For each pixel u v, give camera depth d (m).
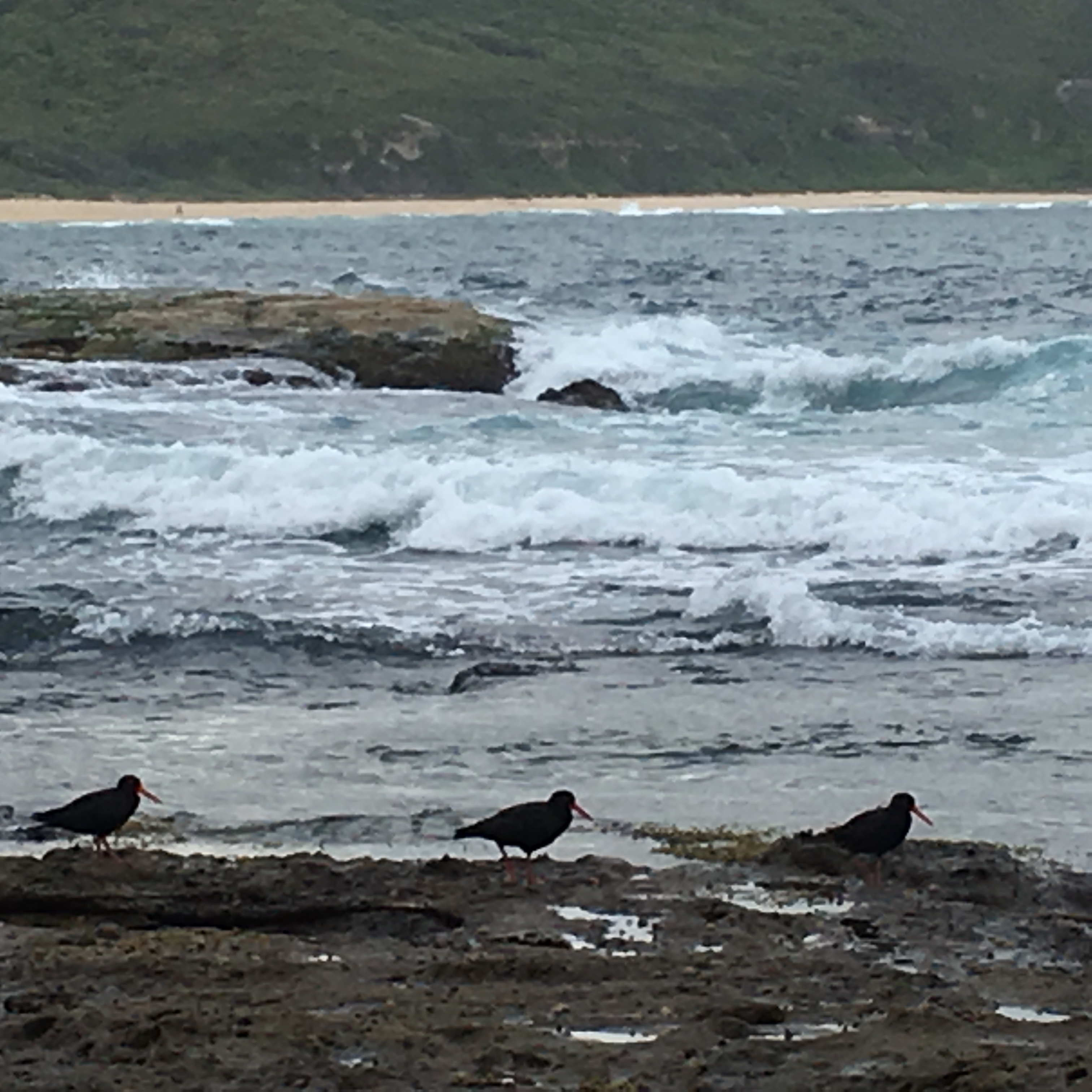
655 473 20.38
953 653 15.30
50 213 151.00
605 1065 6.64
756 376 30.75
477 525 19.77
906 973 7.82
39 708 13.93
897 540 19.23
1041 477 21.77
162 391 27.92
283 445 23.92
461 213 153.50
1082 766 12.11
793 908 8.93
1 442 21.47
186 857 9.60
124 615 16.08
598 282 63.06
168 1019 6.98
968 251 84.06
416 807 11.17
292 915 8.75
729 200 176.88
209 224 132.00
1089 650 15.34
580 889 9.10
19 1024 6.97
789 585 16.36
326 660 15.20
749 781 11.80
